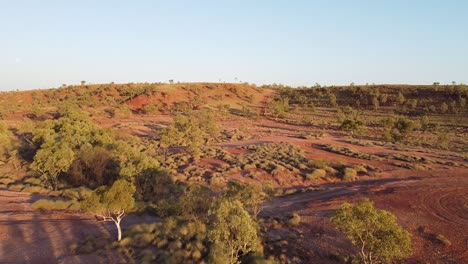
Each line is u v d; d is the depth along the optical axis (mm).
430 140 88062
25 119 105375
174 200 36938
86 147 50875
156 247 25250
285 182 46906
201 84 187500
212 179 45062
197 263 22531
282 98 181375
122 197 25672
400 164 55844
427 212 32719
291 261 23547
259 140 78688
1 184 44812
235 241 20656
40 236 27938
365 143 77375
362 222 19000
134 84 182000
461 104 125375
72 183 46969
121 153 49250
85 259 23578
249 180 46844
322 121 119875
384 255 18422
